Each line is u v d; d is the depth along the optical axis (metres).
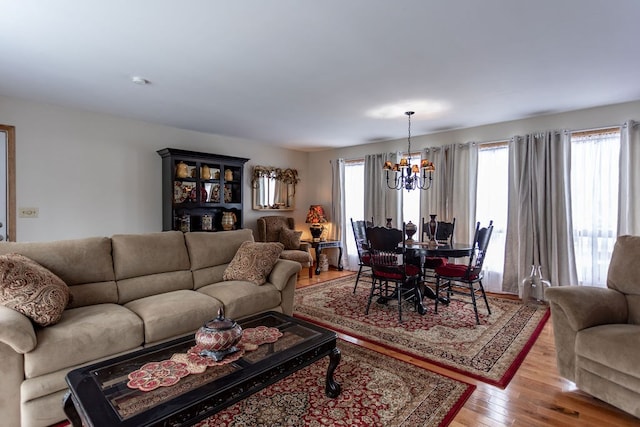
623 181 3.60
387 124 4.61
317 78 2.97
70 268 2.41
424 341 2.90
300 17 2.02
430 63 2.66
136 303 2.50
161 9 1.93
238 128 4.90
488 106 3.77
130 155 4.43
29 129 3.67
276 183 6.27
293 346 1.86
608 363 1.87
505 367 2.43
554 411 1.92
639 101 3.54
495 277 4.54
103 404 1.31
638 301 2.19
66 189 3.93
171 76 2.94
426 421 1.83
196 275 3.10
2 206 3.52
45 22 2.06
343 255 6.26
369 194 5.84
